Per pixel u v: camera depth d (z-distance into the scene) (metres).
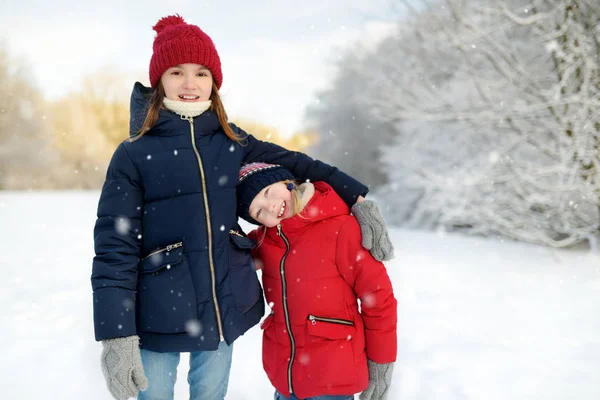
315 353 2.05
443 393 2.81
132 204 1.95
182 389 2.91
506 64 8.54
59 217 13.16
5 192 28.58
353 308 2.15
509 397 2.76
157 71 2.11
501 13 7.91
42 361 3.29
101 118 36.38
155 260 1.94
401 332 3.90
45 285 5.46
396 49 10.84
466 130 9.46
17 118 31.08
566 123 7.64
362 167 16.77
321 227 2.11
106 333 1.78
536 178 7.95
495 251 8.01
